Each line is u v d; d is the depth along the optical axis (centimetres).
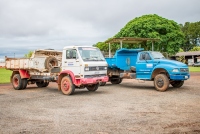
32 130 603
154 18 3859
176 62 1324
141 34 3634
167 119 693
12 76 1588
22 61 1491
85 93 1297
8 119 720
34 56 1474
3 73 3362
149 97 1109
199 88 1417
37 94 1287
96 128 612
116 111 810
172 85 1480
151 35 3534
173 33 3738
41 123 669
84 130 596
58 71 1384
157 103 948
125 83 1828
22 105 951
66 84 1239
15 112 820
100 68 1270
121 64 1589
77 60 1203
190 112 779
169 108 847
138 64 1456
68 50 1254
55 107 899
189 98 1057
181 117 713
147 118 708
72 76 1213
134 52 1639
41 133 578
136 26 3697
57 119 712
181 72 1289
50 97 1166
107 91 1363
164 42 3681
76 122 674
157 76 1321
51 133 577
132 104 935
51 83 1959
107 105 921
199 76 2358
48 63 1491
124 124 645
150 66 1386
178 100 1009
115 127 618
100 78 1255
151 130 588
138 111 806
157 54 1446
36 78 1483
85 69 1183
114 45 3300
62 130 599
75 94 1264
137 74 1470
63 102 1010
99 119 704
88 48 1268
